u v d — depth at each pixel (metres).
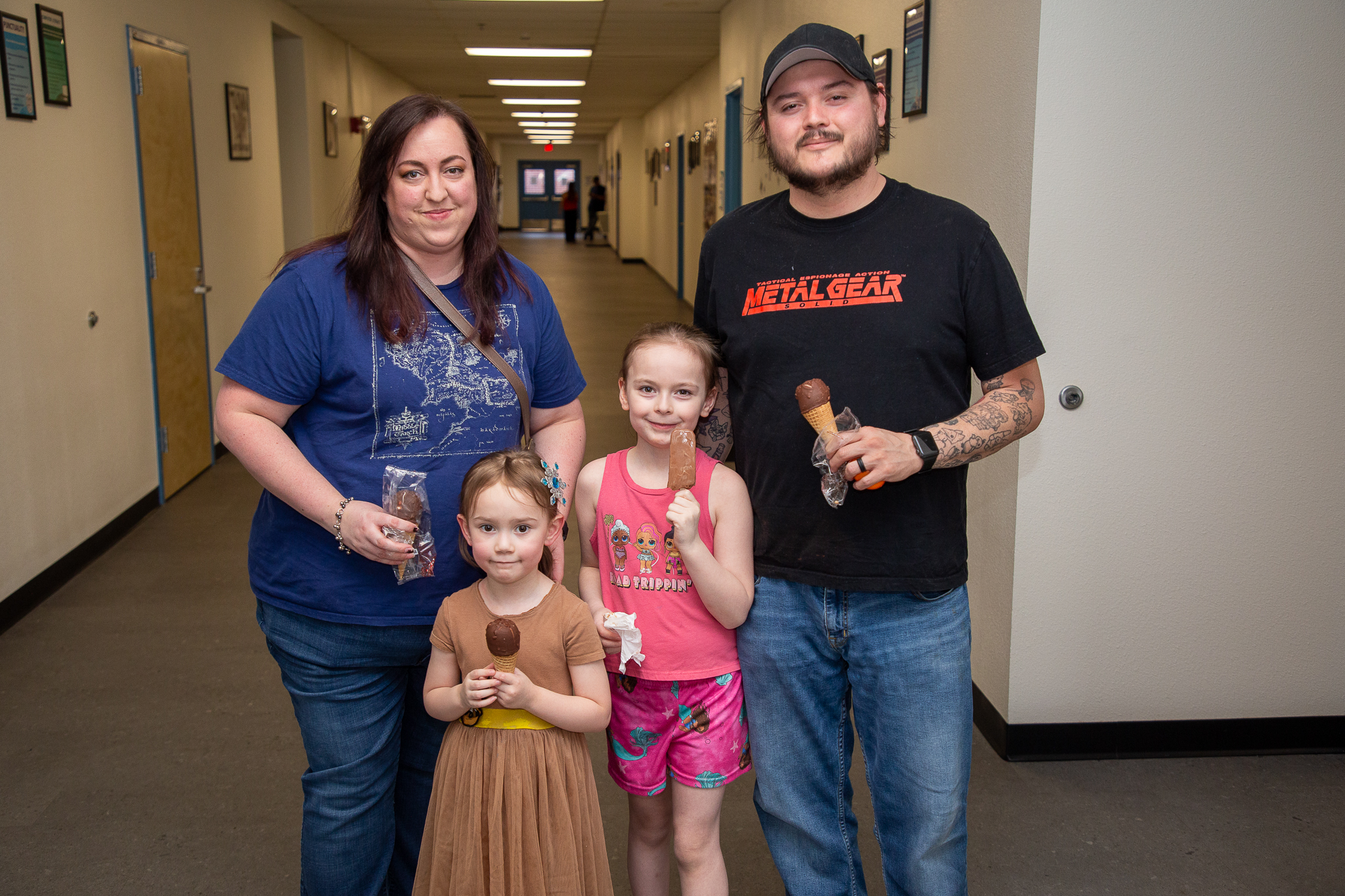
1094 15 2.58
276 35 9.11
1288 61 2.62
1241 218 2.70
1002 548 2.93
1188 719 2.96
